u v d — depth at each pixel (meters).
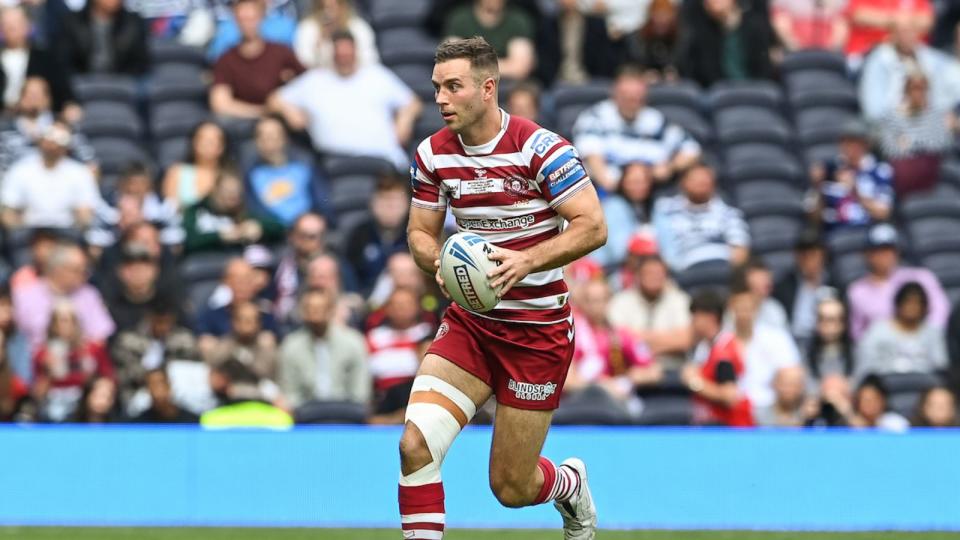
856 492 31.42
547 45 45.72
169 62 46.50
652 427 31.47
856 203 42.06
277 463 31.22
